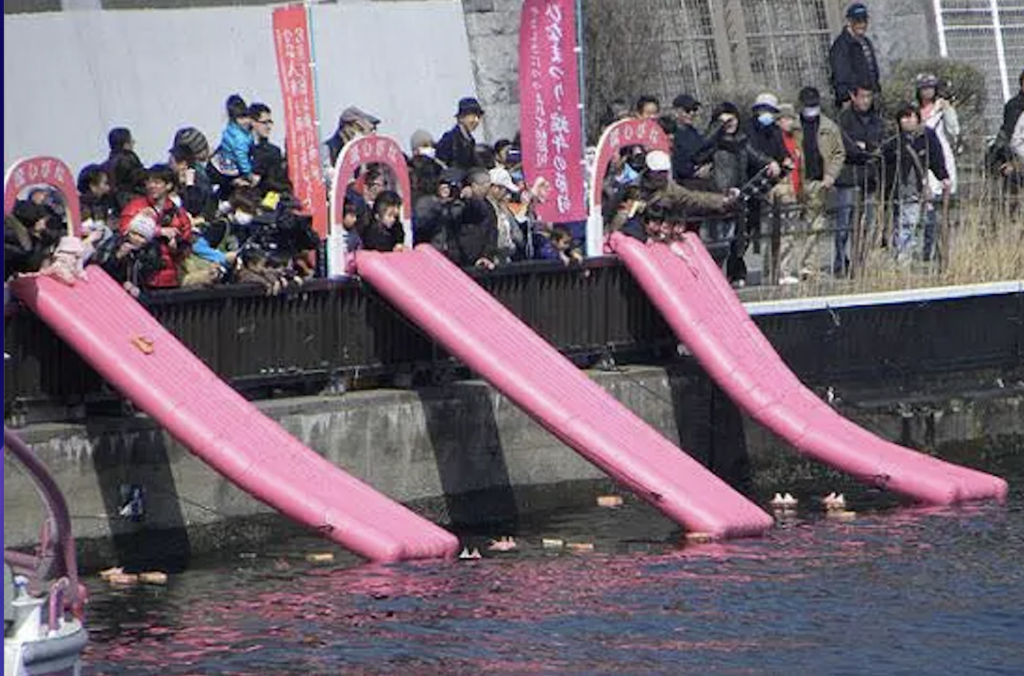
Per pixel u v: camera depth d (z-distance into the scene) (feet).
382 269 133.39
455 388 137.28
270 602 114.83
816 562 124.98
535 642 108.27
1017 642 109.29
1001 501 143.02
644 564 124.36
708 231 156.87
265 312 130.52
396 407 134.41
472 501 137.90
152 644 106.73
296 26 132.77
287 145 133.90
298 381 132.36
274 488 120.67
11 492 118.42
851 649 107.96
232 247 133.18
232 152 142.41
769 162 158.30
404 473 135.03
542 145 144.66
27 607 80.69
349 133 146.20
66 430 120.57
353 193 137.08
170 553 125.18
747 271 160.15
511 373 131.95
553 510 141.18
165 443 124.77
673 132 158.40
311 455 125.18
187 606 114.01
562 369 135.44
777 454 151.02
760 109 160.76
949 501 141.18
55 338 122.42
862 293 158.61
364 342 135.23
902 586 119.85
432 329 132.77
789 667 105.09
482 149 149.07
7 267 120.26
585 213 146.51
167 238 126.52
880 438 151.43
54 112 157.38
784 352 153.38
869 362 157.58
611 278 147.13
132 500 123.24
